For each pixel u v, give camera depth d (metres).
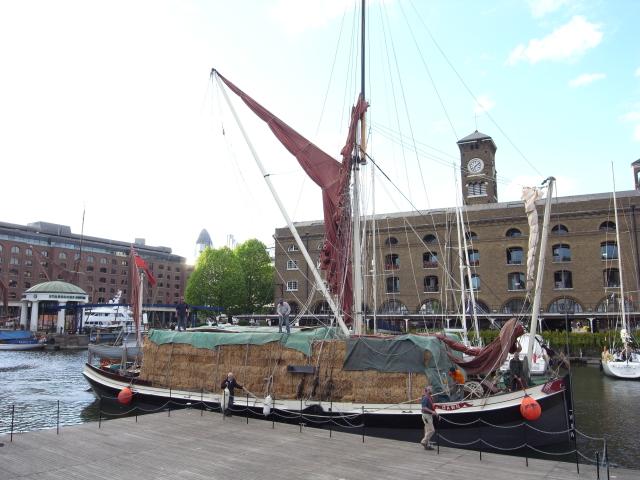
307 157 25.41
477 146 85.88
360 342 20.81
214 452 15.27
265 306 99.62
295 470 13.49
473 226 72.25
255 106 25.25
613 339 53.72
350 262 25.75
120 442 16.39
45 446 15.80
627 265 63.62
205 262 92.19
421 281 73.19
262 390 22.14
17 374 48.16
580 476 13.05
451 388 19.64
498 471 13.41
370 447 16.02
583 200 67.44
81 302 95.75
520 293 68.06
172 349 25.59
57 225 149.38
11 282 129.50
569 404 18.47
